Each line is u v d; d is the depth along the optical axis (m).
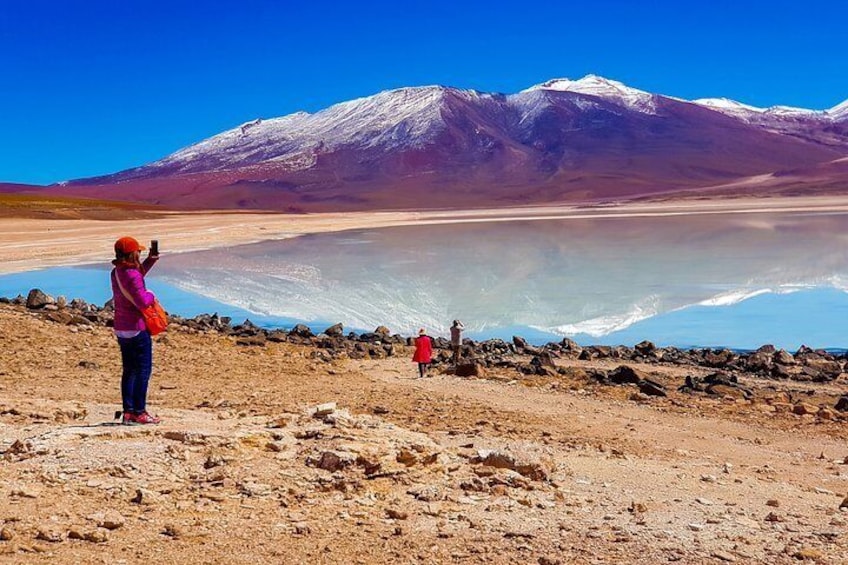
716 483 8.66
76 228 82.81
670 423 12.48
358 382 14.88
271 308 30.02
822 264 40.69
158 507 6.49
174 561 5.59
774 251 48.66
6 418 9.15
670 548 6.37
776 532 6.96
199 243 63.78
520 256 49.09
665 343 23.12
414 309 29.52
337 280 37.91
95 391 12.40
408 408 12.38
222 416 9.86
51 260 47.62
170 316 22.97
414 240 66.31
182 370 15.05
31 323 17.56
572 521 6.86
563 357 19.80
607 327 25.77
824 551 6.51
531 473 7.99
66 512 6.25
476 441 9.84
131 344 8.48
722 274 37.69
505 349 20.73
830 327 24.97
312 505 6.79
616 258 46.50
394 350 19.91
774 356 19.38
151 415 8.94
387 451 7.96
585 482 8.16
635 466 9.19
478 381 15.48
